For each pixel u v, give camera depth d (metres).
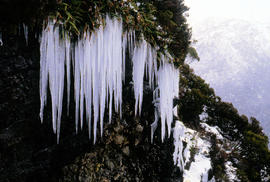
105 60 2.60
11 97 2.18
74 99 2.76
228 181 8.98
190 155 7.71
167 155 4.11
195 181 6.52
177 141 4.59
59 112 2.33
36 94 2.38
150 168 3.69
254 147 12.92
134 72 3.32
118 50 2.80
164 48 3.71
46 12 1.96
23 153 2.37
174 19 5.00
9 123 2.21
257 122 16.28
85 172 2.88
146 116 3.79
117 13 2.72
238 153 12.52
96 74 2.55
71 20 2.18
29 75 2.30
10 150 2.27
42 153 2.54
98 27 2.39
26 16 1.87
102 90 2.61
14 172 2.33
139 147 3.59
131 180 3.32
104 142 3.16
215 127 14.93
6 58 2.10
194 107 10.79
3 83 2.11
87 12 2.31
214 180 8.27
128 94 3.55
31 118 2.37
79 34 2.31
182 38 4.58
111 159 3.16
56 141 2.64
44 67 2.13
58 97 2.37
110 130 3.25
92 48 2.45
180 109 10.55
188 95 11.05
